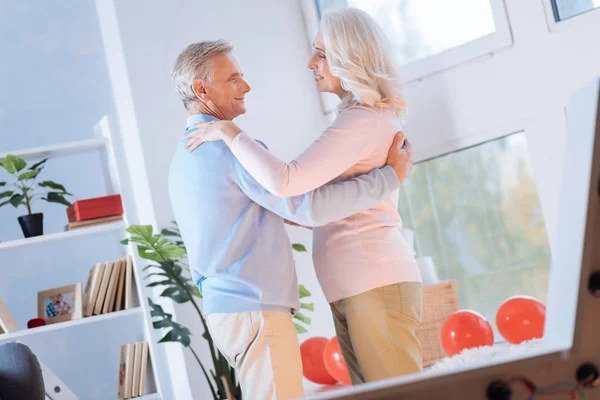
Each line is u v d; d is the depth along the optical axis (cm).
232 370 343
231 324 195
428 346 370
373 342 197
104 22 416
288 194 192
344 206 197
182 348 371
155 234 355
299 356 200
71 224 350
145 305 343
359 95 205
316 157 195
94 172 419
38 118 419
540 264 377
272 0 425
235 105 218
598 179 69
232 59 219
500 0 372
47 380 319
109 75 427
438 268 403
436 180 402
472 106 385
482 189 389
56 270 409
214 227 198
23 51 421
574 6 357
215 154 201
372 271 198
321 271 206
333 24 211
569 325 70
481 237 392
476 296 395
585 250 69
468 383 70
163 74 394
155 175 385
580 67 354
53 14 428
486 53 379
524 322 319
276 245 200
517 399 69
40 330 334
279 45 423
